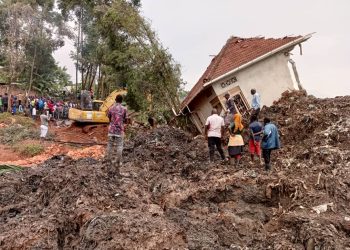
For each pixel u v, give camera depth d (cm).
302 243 848
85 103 3186
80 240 827
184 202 1043
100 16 2909
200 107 2203
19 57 4031
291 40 2045
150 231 804
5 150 2300
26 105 3803
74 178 1052
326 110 1691
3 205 1091
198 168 1319
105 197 966
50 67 5019
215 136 1417
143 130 2139
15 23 4031
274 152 1496
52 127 3225
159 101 2339
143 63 2323
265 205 1050
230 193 1070
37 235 845
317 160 1295
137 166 1355
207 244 825
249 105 2039
